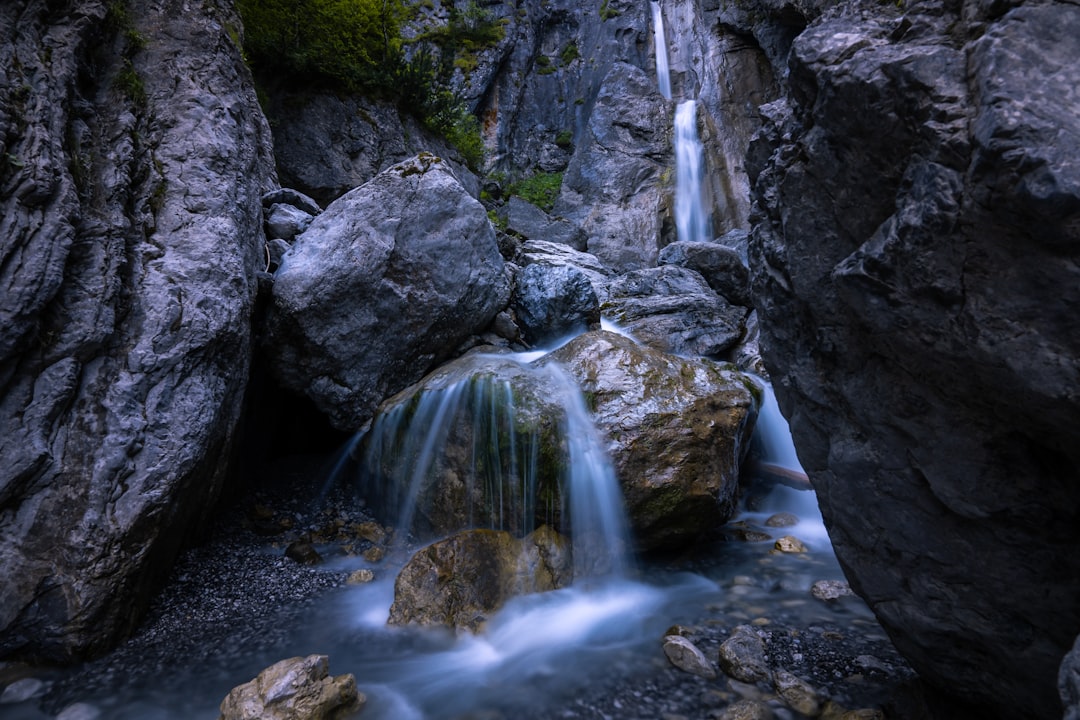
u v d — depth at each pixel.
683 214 15.97
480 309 6.08
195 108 4.67
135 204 4.07
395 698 2.95
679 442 4.40
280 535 4.89
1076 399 1.31
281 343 5.00
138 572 3.45
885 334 1.67
